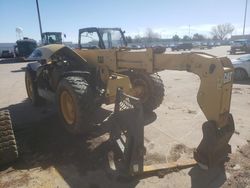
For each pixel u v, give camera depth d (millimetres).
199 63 3766
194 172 3861
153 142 4910
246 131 5312
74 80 5113
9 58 31500
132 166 3760
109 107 6914
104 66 5879
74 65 6023
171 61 4438
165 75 13633
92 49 6359
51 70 6418
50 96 6312
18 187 3662
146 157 4340
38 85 7121
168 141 4941
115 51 5602
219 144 3695
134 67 5270
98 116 6199
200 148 3799
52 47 6430
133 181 3707
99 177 3838
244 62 10984
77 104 4828
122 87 5223
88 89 4984
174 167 3949
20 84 11852
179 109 6926
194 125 5730
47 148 4781
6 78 14203
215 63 3498
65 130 5574
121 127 4332
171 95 8609
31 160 4371
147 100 6297
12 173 4012
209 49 43406
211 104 3615
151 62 4867
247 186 3529
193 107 7102
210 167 3762
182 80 11812
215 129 3627
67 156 4465
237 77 11203
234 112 6559
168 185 3598
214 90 3549
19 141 5105
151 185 3611
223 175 3770
